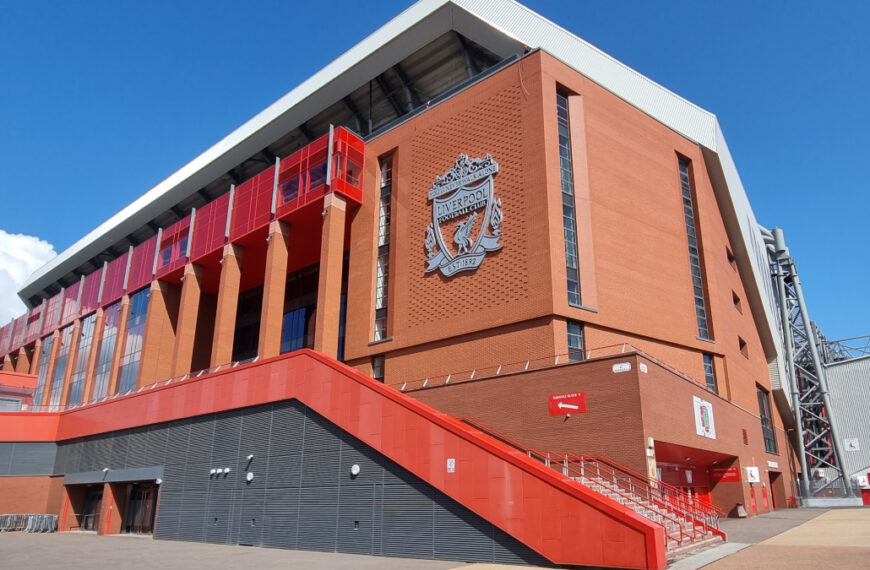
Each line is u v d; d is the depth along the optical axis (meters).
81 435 39.31
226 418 28.41
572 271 28.56
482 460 17.69
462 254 30.59
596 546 14.70
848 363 60.53
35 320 67.06
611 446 21.36
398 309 32.75
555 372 23.53
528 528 16.16
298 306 45.72
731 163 46.03
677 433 23.86
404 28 36.78
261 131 45.75
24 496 40.25
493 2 34.12
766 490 37.53
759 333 49.19
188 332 43.28
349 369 23.17
